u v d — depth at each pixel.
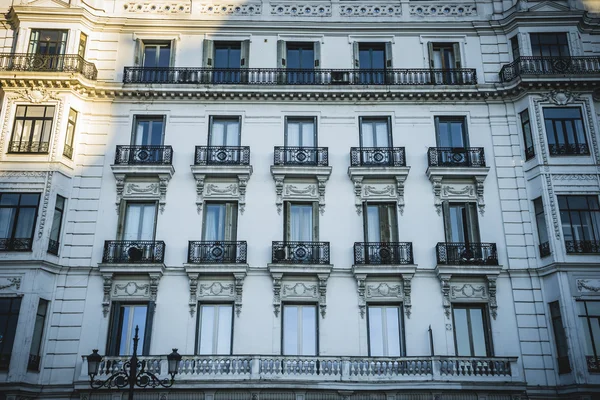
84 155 28.72
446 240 27.53
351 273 26.94
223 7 31.62
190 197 28.16
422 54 31.02
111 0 31.59
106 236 27.42
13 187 26.98
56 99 28.55
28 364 24.69
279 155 28.72
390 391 24.56
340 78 30.03
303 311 26.64
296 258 26.91
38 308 25.64
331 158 29.00
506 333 26.23
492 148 29.27
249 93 29.66
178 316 26.17
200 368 24.56
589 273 26.25
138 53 30.62
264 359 24.69
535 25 30.70
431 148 28.86
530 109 28.92
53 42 29.91
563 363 25.42
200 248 27.02
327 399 24.58
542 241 27.42
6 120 27.97
